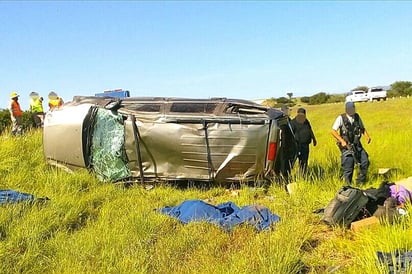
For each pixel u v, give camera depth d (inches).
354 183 355.3
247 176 366.0
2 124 685.9
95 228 262.8
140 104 383.6
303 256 219.8
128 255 220.2
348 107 353.1
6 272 205.9
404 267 184.9
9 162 380.2
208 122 365.4
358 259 205.3
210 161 366.0
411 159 416.8
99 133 382.6
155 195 350.9
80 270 206.1
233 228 254.7
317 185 343.3
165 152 372.2
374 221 251.8
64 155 389.7
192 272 201.8
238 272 194.7
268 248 214.5
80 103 396.8
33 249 228.8
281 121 370.9
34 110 639.8
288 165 387.9
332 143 565.3
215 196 356.5
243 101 381.4
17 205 274.5
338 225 258.8
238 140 362.6
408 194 277.9
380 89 2145.7
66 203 293.3
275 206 306.3
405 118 962.1
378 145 479.2
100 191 344.8
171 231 261.4
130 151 377.1
